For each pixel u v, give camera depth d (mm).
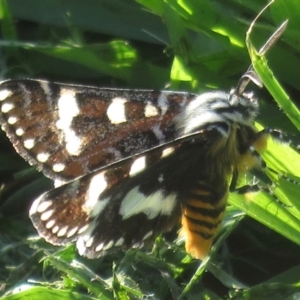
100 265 637
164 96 629
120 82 658
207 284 635
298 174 633
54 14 662
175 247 636
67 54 654
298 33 645
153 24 658
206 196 627
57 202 620
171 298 634
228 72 651
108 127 627
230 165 630
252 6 649
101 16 660
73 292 628
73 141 625
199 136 625
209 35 648
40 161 625
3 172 654
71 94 625
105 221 624
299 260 640
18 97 623
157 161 624
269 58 649
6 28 659
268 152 633
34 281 632
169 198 628
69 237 622
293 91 653
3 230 646
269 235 641
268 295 628
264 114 646
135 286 632
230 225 637
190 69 647
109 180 622
